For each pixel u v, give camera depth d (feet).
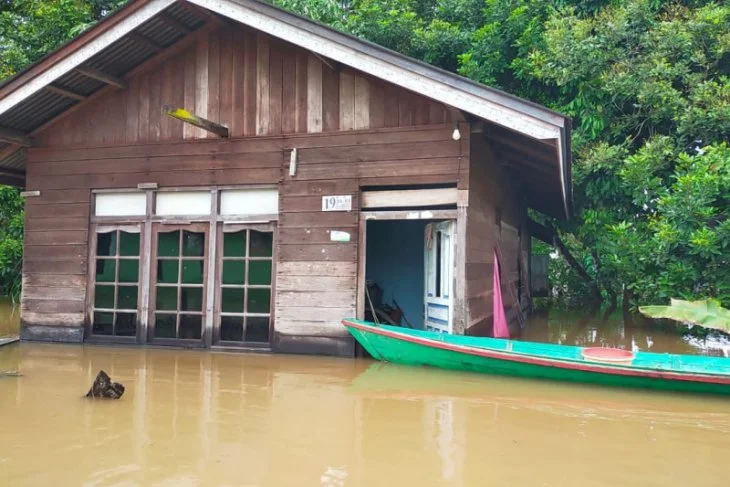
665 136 36.88
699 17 36.58
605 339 33.55
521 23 44.01
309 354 25.07
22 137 28.50
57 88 26.35
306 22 22.93
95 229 28.27
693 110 34.86
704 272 31.37
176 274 27.22
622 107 39.04
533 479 11.78
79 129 28.66
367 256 35.32
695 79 36.29
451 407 17.10
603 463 12.75
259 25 23.50
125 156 27.99
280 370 22.08
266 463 12.42
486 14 47.42
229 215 26.61
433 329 26.37
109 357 24.62
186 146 27.32
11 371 21.61
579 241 49.98
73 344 27.86
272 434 14.37
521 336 34.58
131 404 17.07
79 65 24.88
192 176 27.12
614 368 18.90
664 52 37.17
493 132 25.63
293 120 26.11
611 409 17.12
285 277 25.57
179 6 24.80
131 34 25.02
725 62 37.42
